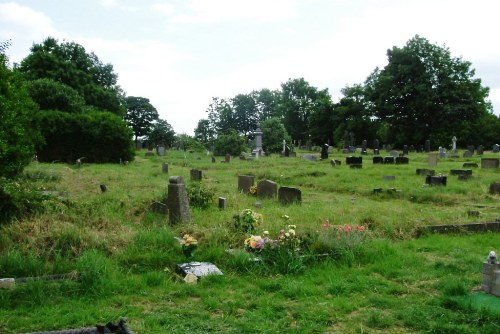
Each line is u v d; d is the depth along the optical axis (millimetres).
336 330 5488
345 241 8828
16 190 9523
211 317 5859
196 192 14070
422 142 63656
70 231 8242
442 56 62188
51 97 42562
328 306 6191
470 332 5309
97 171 26078
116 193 15375
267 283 7094
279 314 5938
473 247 9844
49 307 6023
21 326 5438
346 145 62406
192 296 6684
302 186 22188
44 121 35625
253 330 5422
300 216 12086
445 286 6871
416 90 61750
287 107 94438
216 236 9164
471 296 6574
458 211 14281
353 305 6211
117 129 37750
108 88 60906
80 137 36906
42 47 54938
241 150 48188
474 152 46938
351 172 25750
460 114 59781
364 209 13492
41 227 8492
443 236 10914
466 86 60656
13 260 7152
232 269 7805
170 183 10852
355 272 7824
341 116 78562
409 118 64062
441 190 18250
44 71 51156
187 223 10531
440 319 5727
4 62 19109
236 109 106125
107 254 8062
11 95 19016
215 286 7039
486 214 13805
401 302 6375
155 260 7977
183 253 8250
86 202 11930
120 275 7215
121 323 4988
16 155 17281
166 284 7035
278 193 15617
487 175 23312
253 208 14219
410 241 10352
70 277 6902
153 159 42812
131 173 25594
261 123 58594
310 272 7797
